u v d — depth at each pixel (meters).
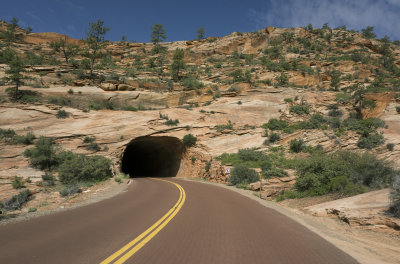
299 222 7.64
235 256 4.05
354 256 4.49
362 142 28.30
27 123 29.45
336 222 8.20
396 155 24.69
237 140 35.28
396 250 5.44
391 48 117.94
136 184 19.92
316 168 14.34
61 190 13.83
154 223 6.29
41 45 83.00
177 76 61.03
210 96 49.88
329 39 114.94
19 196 12.01
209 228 5.95
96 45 54.88
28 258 3.64
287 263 3.84
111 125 34.09
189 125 38.88
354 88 51.44
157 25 113.00
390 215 7.36
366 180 12.70
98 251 4.06
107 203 9.88
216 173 27.17
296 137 32.50
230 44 105.38
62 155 23.14
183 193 14.04
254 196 14.89
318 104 45.75
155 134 35.78
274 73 62.09
